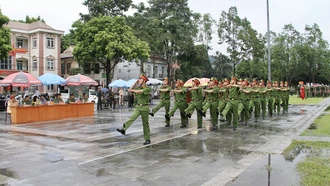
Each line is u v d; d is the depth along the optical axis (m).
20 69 37.62
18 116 14.36
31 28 38.12
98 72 39.28
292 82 56.25
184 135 10.48
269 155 7.29
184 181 5.52
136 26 36.62
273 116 16.38
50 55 38.03
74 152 8.03
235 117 11.71
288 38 49.44
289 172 5.79
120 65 47.06
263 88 15.21
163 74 51.75
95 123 14.34
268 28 24.17
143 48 32.03
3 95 26.36
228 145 8.65
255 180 5.38
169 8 42.25
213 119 12.03
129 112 20.61
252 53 45.88
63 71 43.47
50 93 37.53
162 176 5.84
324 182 5.11
